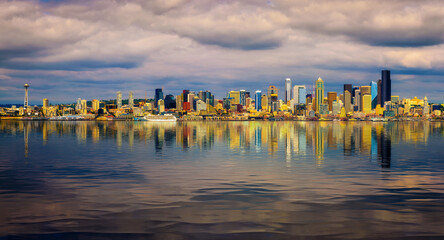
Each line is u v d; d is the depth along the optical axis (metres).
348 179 32.91
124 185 29.97
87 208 22.28
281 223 19.25
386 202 23.92
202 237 17.05
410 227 18.61
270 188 28.70
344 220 19.81
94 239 16.80
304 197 25.42
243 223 19.27
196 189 28.31
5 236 17.17
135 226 18.72
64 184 30.42
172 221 19.61
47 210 21.81
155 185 29.98
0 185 30.06
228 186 29.56
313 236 17.23
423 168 40.41
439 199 24.77
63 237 17.05
